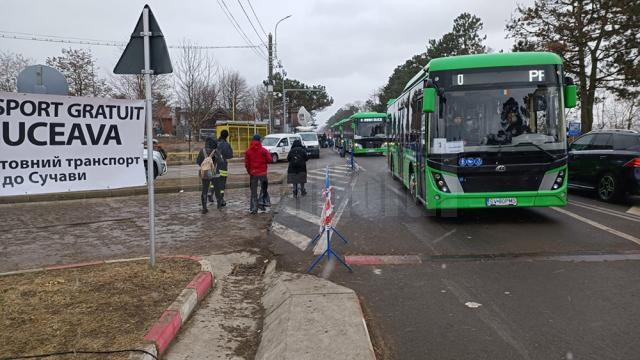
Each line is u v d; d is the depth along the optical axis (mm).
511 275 6074
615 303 5043
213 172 11289
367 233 8711
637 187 10812
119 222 10141
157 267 6113
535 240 7844
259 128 36594
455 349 4105
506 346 4141
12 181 5246
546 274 6070
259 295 5707
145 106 5969
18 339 3990
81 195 13602
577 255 6883
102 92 35906
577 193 13703
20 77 6395
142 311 4633
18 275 5824
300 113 29703
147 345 3912
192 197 14094
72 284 5410
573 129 27484
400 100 15438
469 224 9281
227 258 7191
